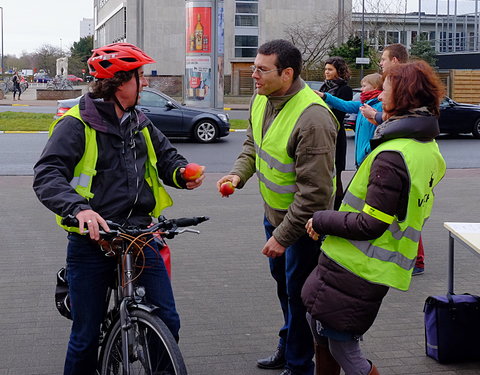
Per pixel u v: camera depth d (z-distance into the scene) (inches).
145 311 122.0
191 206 379.2
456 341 168.1
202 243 293.9
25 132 786.2
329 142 138.4
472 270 254.2
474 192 431.8
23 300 218.1
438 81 117.8
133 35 2456.9
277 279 165.6
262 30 2215.8
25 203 383.2
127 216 131.7
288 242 140.2
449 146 735.1
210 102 984.9
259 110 154.0
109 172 129.3
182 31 2386.8
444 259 269.6
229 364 169.8
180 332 190.7
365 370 123.5
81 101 129.6
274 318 202.5
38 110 1206.3
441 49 1861.5
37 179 122.9
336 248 120.2
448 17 1829.5
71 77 2987.2
